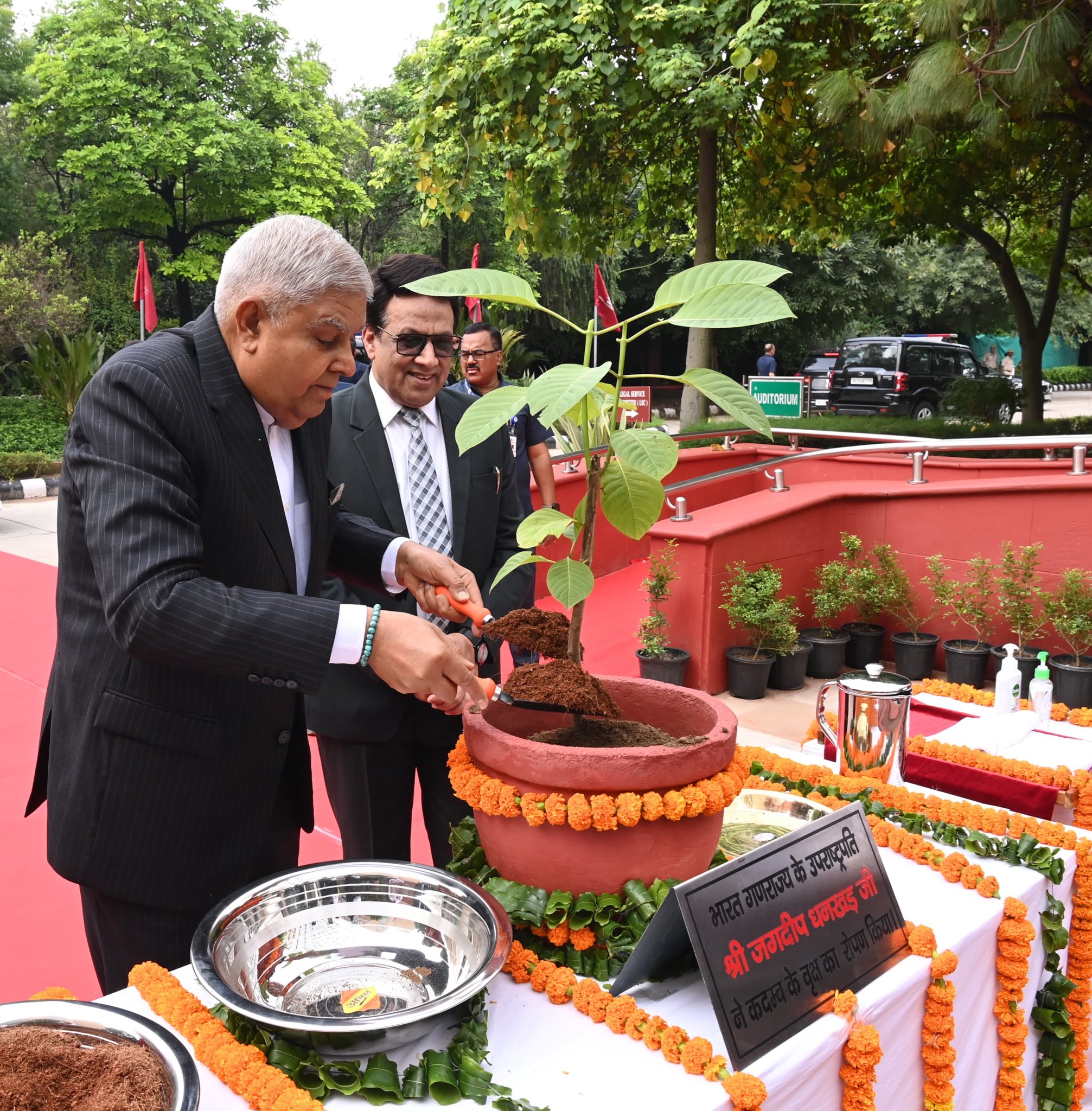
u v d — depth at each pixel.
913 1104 1.29
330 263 1.25
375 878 1.22
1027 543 4.85
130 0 18.72
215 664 1.13
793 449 7.71
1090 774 1.92
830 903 1.20
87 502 1.20
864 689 1.81
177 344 1.32
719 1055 1.04
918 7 6.10
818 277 21.41
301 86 20.81
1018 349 32.00
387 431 2.10
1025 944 1.40
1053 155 9.42
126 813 1.39
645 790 1.15
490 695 1.25
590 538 1.31
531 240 9.47
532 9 7.42
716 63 7.44
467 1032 1.04
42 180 21.67
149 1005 1.11
